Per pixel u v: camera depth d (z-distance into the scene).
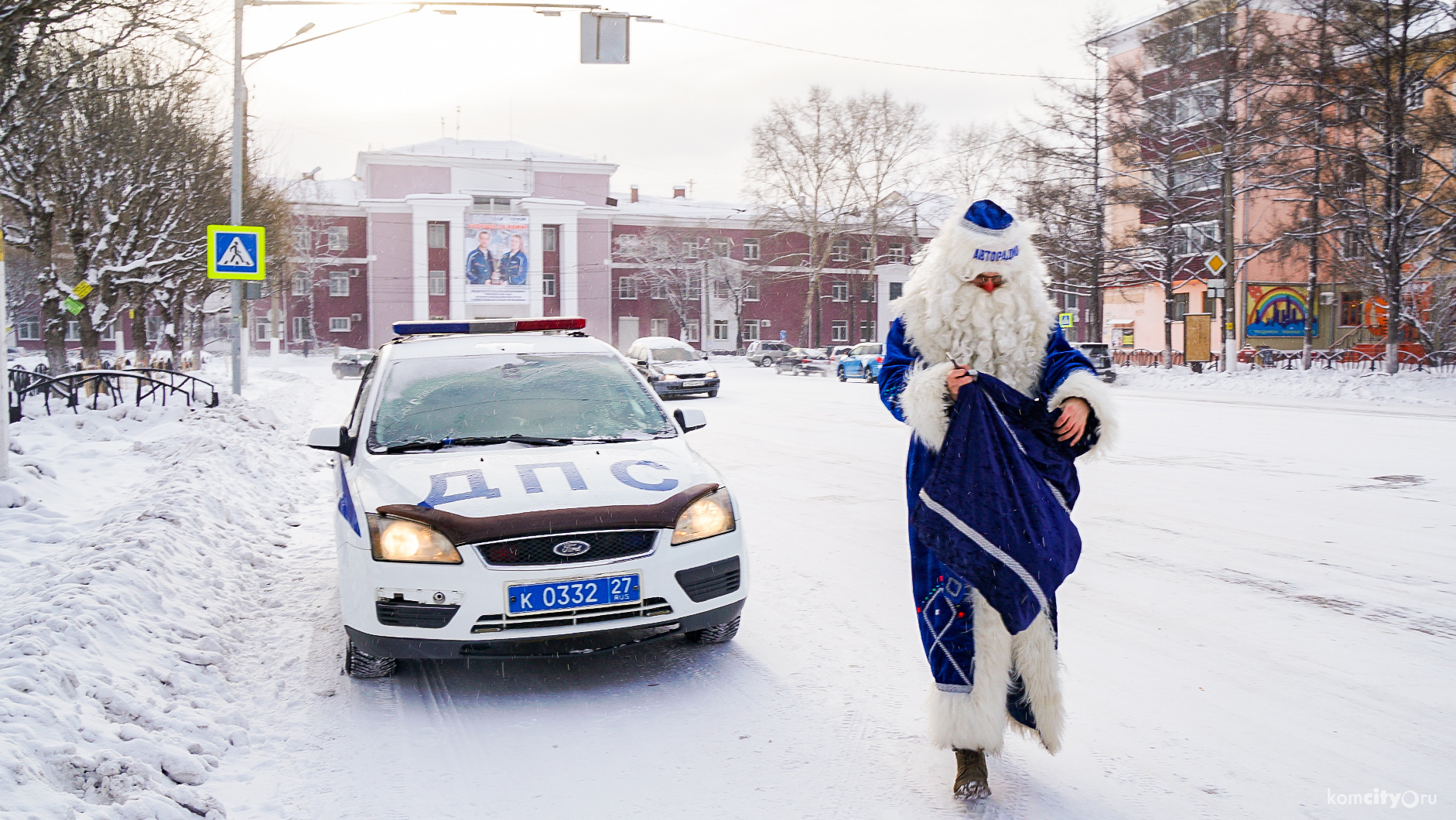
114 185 17.25
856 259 72.19
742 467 10.70
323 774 3.20
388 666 4.07
